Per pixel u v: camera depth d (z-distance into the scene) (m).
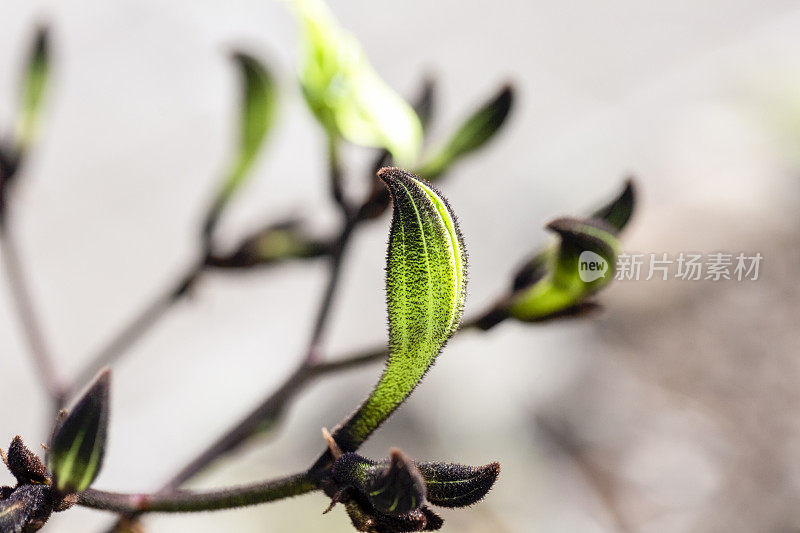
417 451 0.91
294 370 0.36
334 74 0.35
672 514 0.93
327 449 0.30
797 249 1.10
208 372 0.85
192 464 0.36
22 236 0.79
